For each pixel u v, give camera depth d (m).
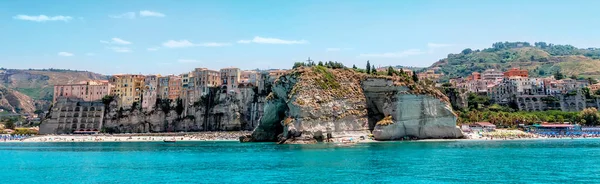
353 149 118.25
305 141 147.88
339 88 164.00
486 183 60.12
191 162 91.81
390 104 163.75
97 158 104.38
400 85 164.00
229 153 114.00
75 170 79.75
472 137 171.50
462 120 195.25
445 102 168.12
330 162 86.25
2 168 84.06
